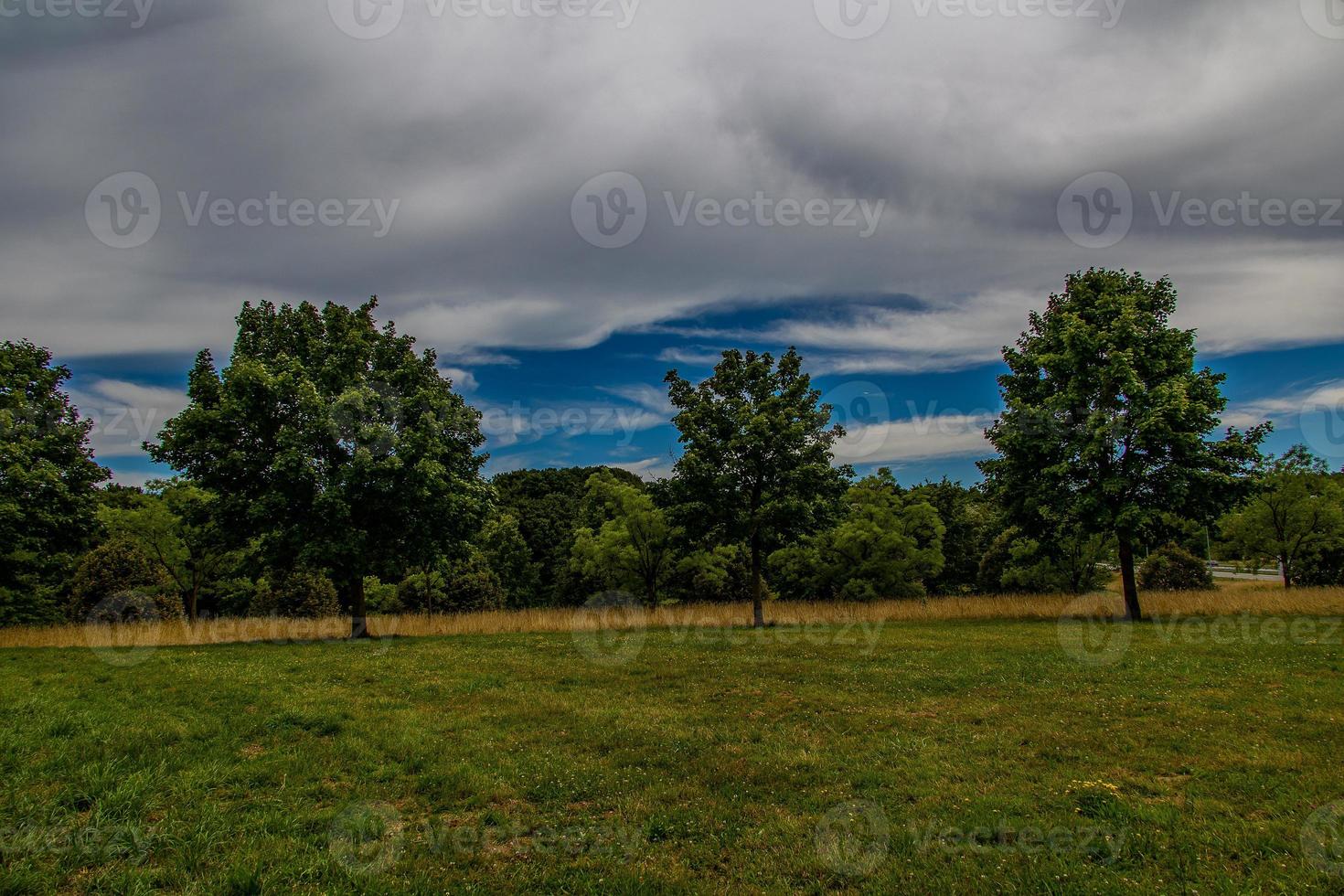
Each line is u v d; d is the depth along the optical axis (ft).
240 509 68.39
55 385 82.64
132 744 27.48
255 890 16.67
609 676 46.91
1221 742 28.04
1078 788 23.31
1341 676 40.96
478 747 29.25
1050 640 61.21
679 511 81.15
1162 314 82.99
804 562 125.80
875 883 17.20
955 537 176.76
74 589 100.27
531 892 17.07
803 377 85.20
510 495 244.63
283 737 30.40
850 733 31.22
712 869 18.51
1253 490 72.38
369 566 74.02
